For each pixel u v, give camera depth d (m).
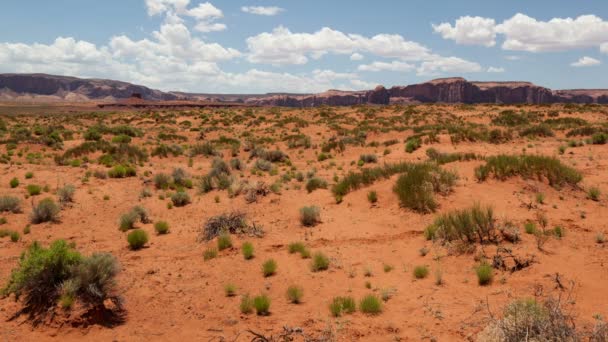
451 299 6.79
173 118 61.53
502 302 6.40
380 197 13.63
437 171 14.06
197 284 8.26
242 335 6.18
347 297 7.25
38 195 16.05
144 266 9.30
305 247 10.07
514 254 8.18
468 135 31.11
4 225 12.59
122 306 7.20
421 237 10.31
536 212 11.18
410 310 6.55
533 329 4.94
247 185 16.41
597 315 5.66
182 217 13.77
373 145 32.66
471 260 8.39
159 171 22.97
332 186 16.72
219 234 11.15
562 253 8.23
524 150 25.81
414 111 54.53
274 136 41.94
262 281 8.31
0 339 6.11
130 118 65.31
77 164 23.50
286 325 6.38
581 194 12.97
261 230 11.59
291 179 20.42
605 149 24.75
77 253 7.46
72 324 6.44
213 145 35.03
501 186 13.34
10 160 24.77
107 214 14.18
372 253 9.59
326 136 40.69
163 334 6.34
